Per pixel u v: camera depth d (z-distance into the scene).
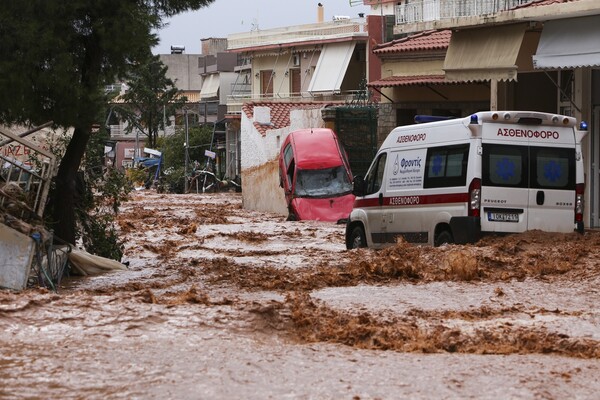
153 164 87.62
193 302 13.09
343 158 41.22
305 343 10.95
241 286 17.16
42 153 17.94
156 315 11.55
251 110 52.12
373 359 10.02
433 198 20.47
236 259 22.92
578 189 20.05
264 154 48.28
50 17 18.50
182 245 27.80
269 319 11.62
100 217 22.78
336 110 44.56
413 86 42.94
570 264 17.12
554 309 13.54
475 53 28.97
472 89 39.94
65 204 20.42
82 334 10.66
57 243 19.83
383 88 44.97
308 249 25.67
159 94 100.56
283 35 71.12
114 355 9.80
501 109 31.75
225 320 11.45
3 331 10.71
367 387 8.78
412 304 14.12
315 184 40.41
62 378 8.95
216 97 95.62
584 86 27.59
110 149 71.38
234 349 10.23
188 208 49.88
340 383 8.91
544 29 26.83
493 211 19.50
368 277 17.36
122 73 20.03
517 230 19.61
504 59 27.77
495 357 10.28
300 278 17.91
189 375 9.10
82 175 21.84
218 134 87.00
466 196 19.50
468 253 17.64
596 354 10.51
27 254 16.58
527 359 10.18
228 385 8.77
